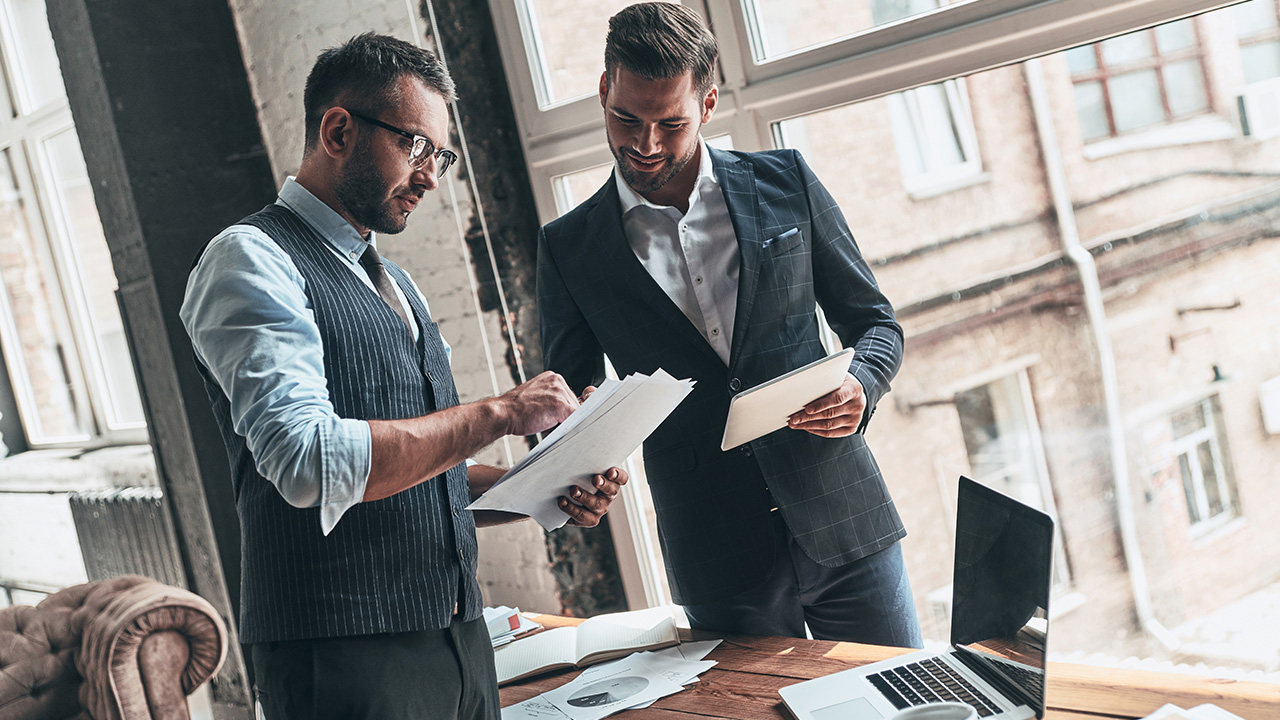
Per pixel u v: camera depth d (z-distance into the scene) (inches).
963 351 238.1
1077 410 235.3
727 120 83.4
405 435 38.8
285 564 40.7
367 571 41.4
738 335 57.4
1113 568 240.4
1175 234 210.7
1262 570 218.2
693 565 61.6
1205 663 227.8
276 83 114.7
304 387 38.1
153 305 112.9
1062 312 232.5
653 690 55.2
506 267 98.7
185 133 113.7
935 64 70.9
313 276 42.6
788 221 59.3
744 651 58.4
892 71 72.8
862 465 60.4
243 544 43.2
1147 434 233.8
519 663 65.1
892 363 57.7
